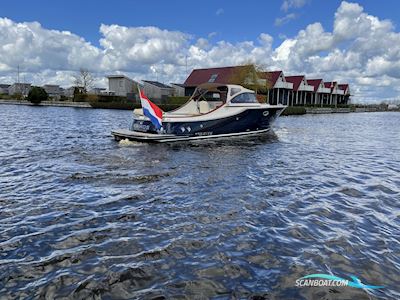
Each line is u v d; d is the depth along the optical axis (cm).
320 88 5853
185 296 271
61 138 1223
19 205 471
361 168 802
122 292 275
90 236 373
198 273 304
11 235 374
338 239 383
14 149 948
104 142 1134
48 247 347
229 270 310
